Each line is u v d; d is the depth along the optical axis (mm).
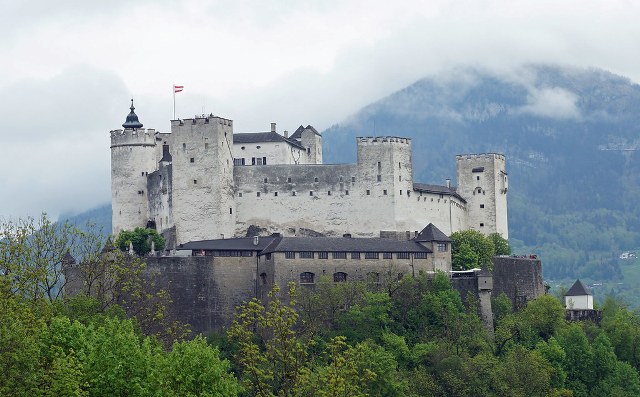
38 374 167125
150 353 182875
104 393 173375
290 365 172125
